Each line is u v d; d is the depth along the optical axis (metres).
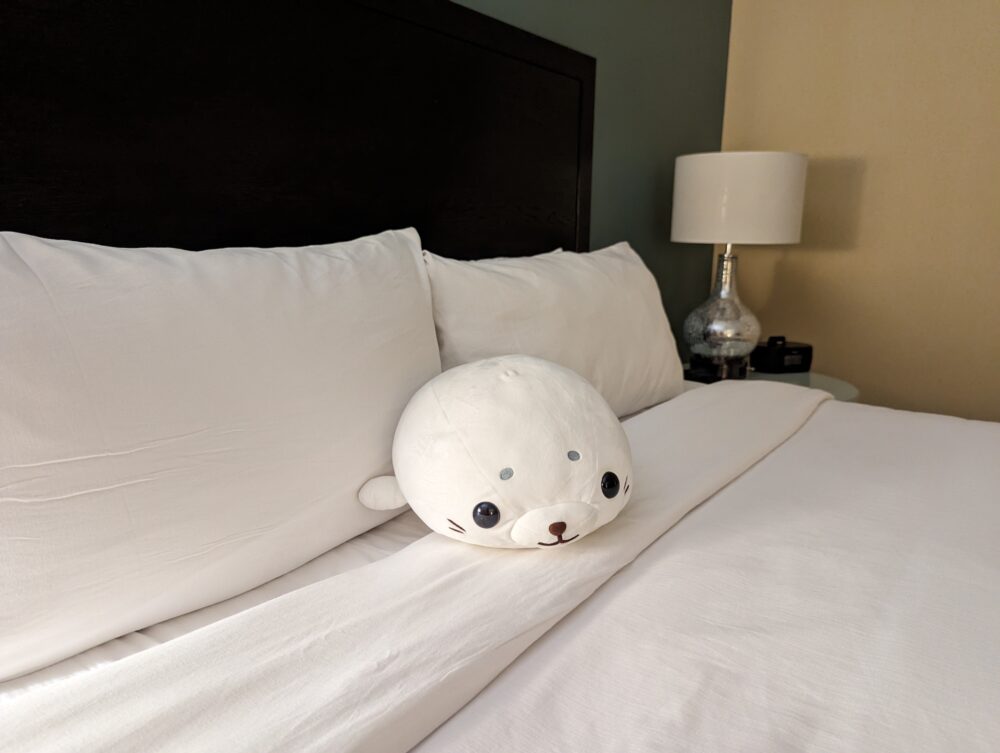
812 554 0.84
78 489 0.62
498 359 0.88
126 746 0.49
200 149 0.99
